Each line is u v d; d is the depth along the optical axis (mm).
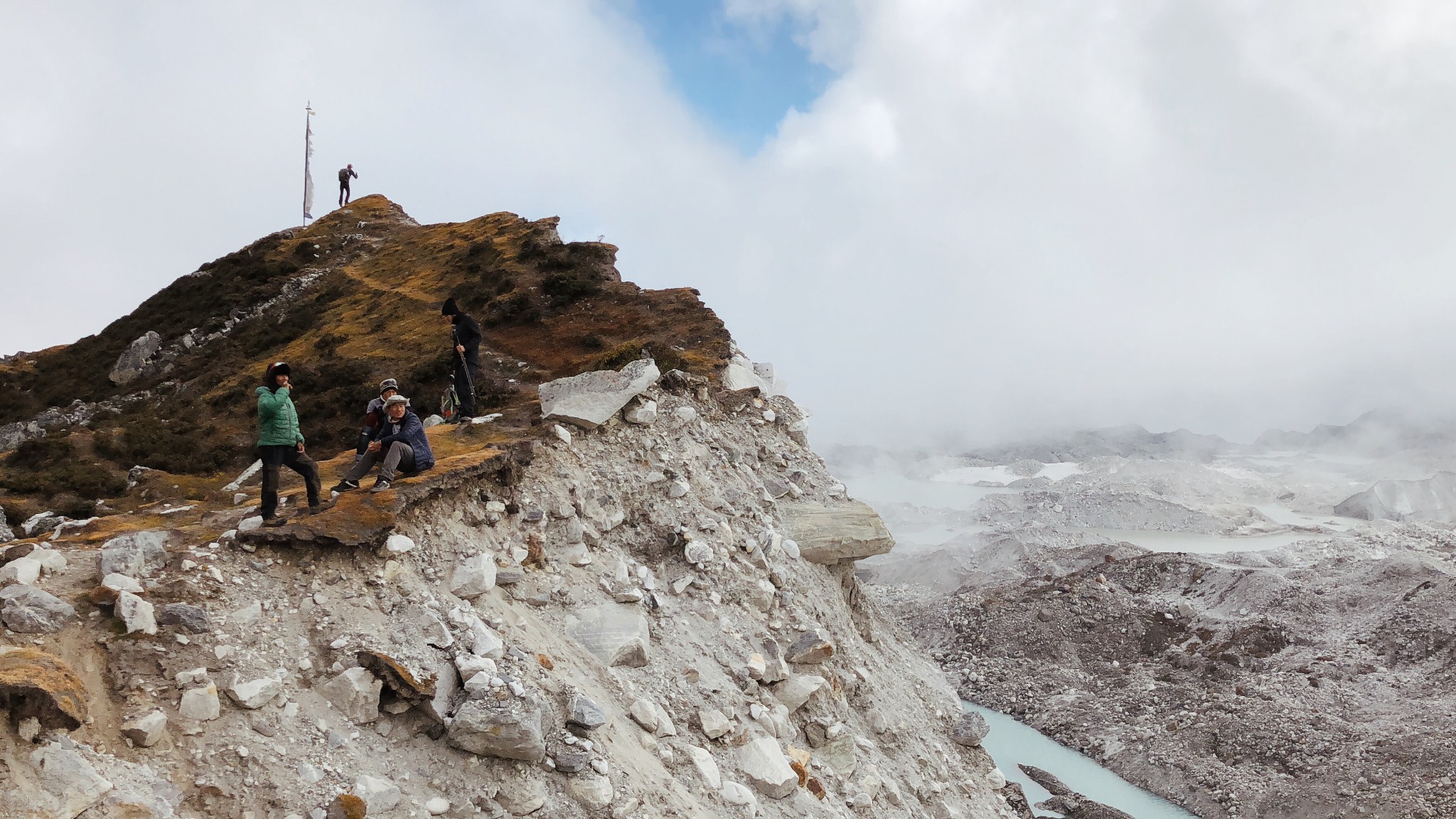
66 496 23875
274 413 10969
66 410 39844
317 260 52219
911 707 19625
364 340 36156
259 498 13711
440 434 16938
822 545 19656
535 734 9664
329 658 9648
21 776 7059
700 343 29250
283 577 10398
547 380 27609
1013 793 20109
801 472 21812
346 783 8633
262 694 8859
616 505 16312
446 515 12898
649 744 11820
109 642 8719
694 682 13773
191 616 9180
